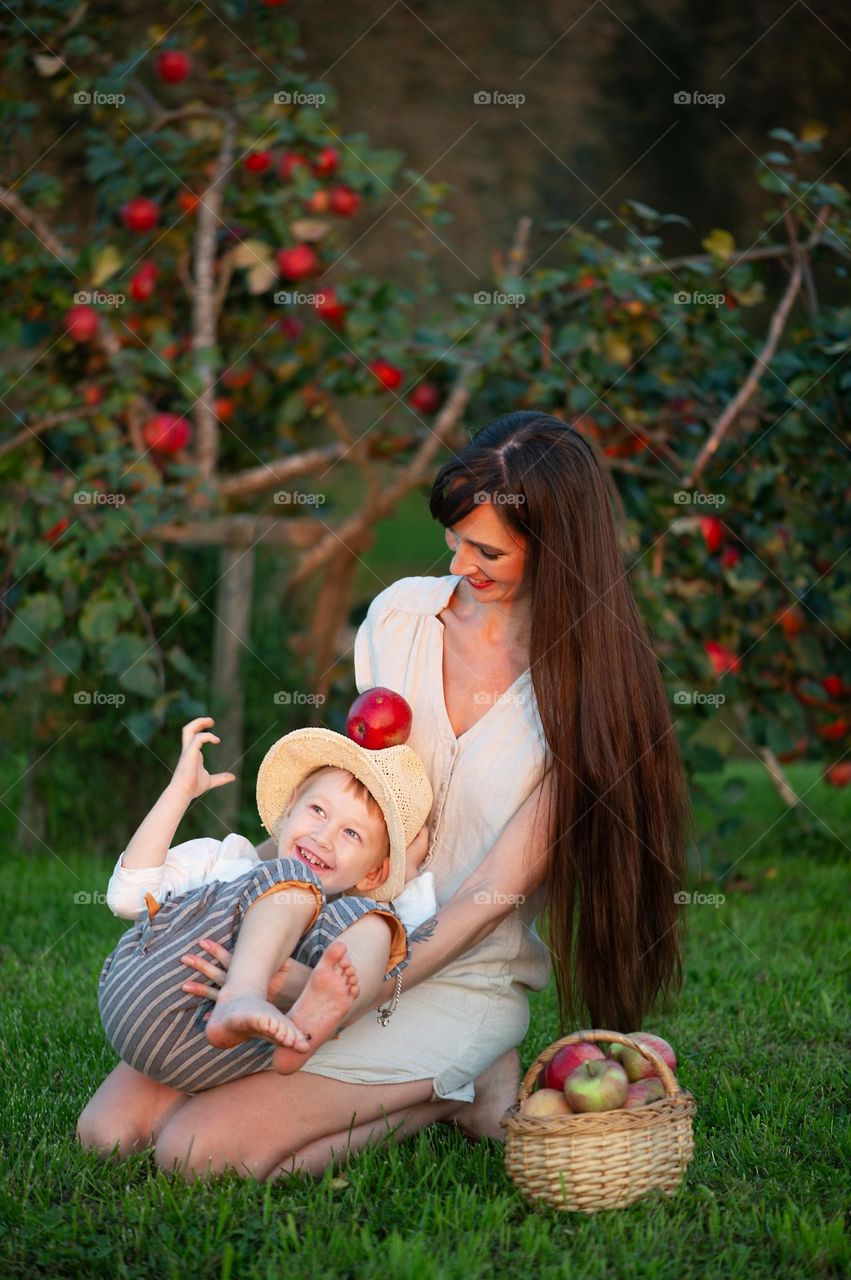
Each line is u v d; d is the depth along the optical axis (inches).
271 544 192.1
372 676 99.9
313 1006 78.8
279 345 206.7
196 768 93.2
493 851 91.5
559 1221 80.0
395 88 313.0
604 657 93.0
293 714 196.4
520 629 96.8
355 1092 87.4
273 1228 77.5
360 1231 78.0
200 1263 74.3
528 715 93.9
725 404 180.2
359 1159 87.0
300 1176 85.8
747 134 314.0
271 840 97.6
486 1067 92.5
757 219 319.6
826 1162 90.2
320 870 89.3
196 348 189.6
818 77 307.1
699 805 174.1
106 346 185.6
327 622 205.0
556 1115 81.8
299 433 228.7
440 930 88.1
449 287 317.4
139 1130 89.8
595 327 179.2
